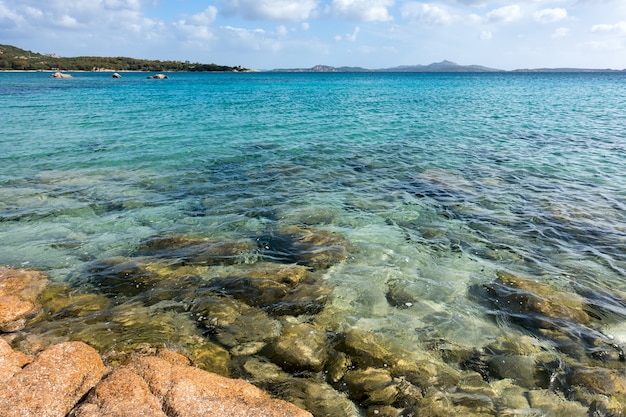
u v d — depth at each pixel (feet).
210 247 32.07
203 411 15.25
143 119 98.27
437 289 27.27
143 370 17.16
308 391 18.43
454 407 17.79
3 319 22.79
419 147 69.00
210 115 108.06
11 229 35.65
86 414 14.62
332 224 37.55
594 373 19.80
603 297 26.32
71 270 28.89
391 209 41.06
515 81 365.81
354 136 78.64
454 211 40.50
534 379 19.56
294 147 68.64
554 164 57.31
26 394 15.88
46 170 52.95
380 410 17.53
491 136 79.00
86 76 464.65
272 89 235.20
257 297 25.66
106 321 23.24
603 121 97.76
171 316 23.84
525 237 34.83
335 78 470.80
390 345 21.66
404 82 349.00
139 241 33.50
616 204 41.86
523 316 24.32
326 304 25.31
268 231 35.55
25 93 174.50
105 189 46.21
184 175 52.03
